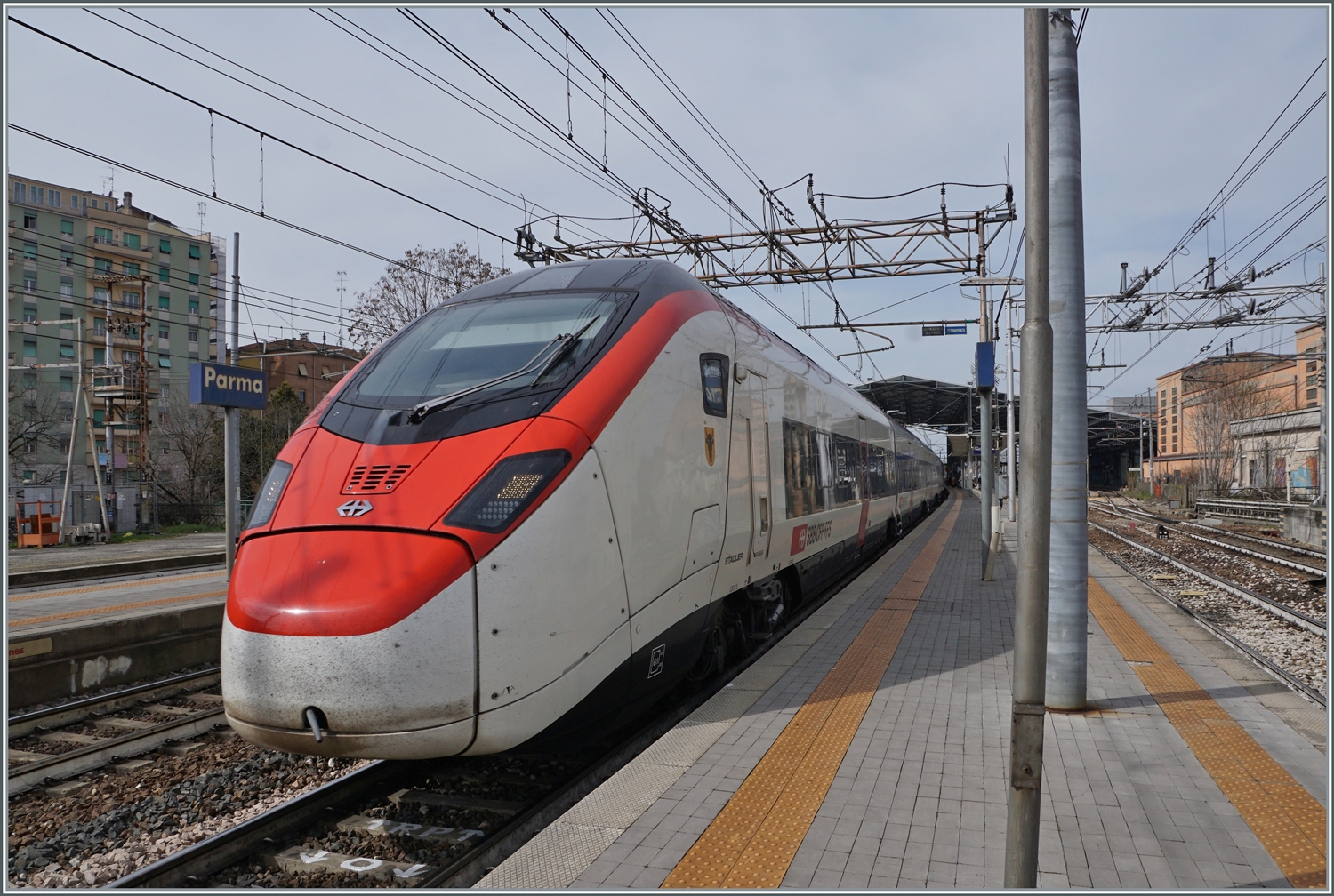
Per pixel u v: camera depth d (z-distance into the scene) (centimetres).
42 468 3984
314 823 477
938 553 1719
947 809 429
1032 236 346
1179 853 380
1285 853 380
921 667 723
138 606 1220
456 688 437
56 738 701
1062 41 603
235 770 596
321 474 504
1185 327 2109
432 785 541
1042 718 321
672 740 536
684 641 614
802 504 921
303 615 432
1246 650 757
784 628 994
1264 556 1695
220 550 2444
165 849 486
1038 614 322
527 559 466
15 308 4794
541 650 466
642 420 560
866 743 528
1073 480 591
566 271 691
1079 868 367
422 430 513
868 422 1518
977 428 4809
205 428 3881
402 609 431
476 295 683
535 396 529
